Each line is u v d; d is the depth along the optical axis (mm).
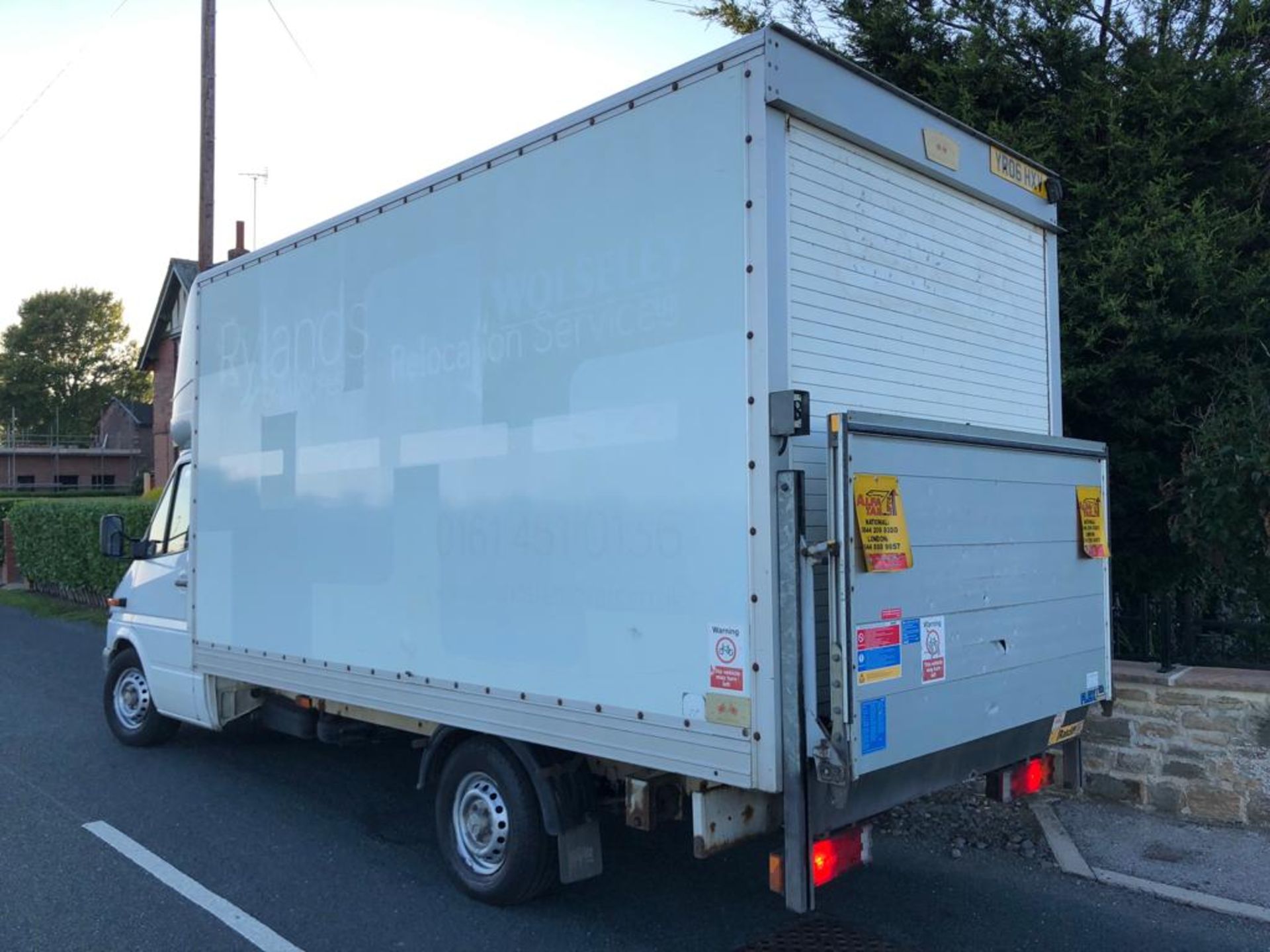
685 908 4559
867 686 3273
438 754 4746
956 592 3740
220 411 6172
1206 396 6262
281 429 5594
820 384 3572
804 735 3215
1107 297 6207
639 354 3699
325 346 5289
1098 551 4723
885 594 3373
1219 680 5465
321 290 5336
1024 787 4301
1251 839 5211
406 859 5180
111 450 61719
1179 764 5562
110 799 6230
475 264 4410
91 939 4211
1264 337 6070
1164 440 6492
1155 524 6590
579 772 4285
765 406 3299
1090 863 4977
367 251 5031
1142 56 6703
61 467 60406
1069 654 4488
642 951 4113
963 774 3879
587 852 4254
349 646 5051
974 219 4527
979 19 7188
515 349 4195
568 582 3936
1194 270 5977
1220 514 5539
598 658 3816
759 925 4367
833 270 3662
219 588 6109
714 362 3459
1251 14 6430
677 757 3521
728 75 3473
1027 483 4242
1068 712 4469
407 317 4758
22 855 5230
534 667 4074
